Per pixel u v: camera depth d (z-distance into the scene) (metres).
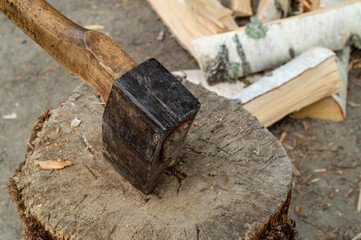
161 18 1.30
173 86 0.61
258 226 0.62
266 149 0.69
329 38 1.05
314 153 1.04
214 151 0.69
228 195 0.65
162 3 1.27
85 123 0.72
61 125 0.72
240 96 0.96
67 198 0.65
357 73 1.22
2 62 1.32
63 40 0.66
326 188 0.99
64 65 0.69
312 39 1.04
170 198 0.65
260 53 1.03
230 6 1.13
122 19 1.44
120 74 0.63
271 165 0.67
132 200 0.65
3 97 1.22
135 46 1.34
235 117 0.73
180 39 1.22
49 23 0.67
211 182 0.66
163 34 1.38
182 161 0.68
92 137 0.70
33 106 1.19
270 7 1.15
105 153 0.66
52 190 0.65
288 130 1.08
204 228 0.62
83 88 0.76
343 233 0.92
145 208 0.64
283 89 0.97
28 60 1.33
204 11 1.13
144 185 0.63
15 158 1.08
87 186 0.66
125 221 0.63
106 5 1.51
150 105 0.59
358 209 0.95
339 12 1.04
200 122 0.72
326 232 0.93
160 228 0.62
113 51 0.65
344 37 1.05
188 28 1.18
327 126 1.08
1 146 1.10
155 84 0.61
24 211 0.65
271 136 0.70
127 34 1.38
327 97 1.05
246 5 1.14
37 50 1.37
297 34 1.04
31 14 0.68
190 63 1.27
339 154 1.03
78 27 0.66
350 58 1.26
